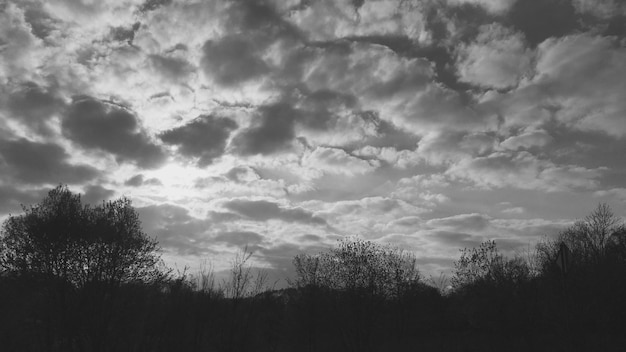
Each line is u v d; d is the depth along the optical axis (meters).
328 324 47.22
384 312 46.34
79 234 36.38
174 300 27.59
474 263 44.09
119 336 31.52
